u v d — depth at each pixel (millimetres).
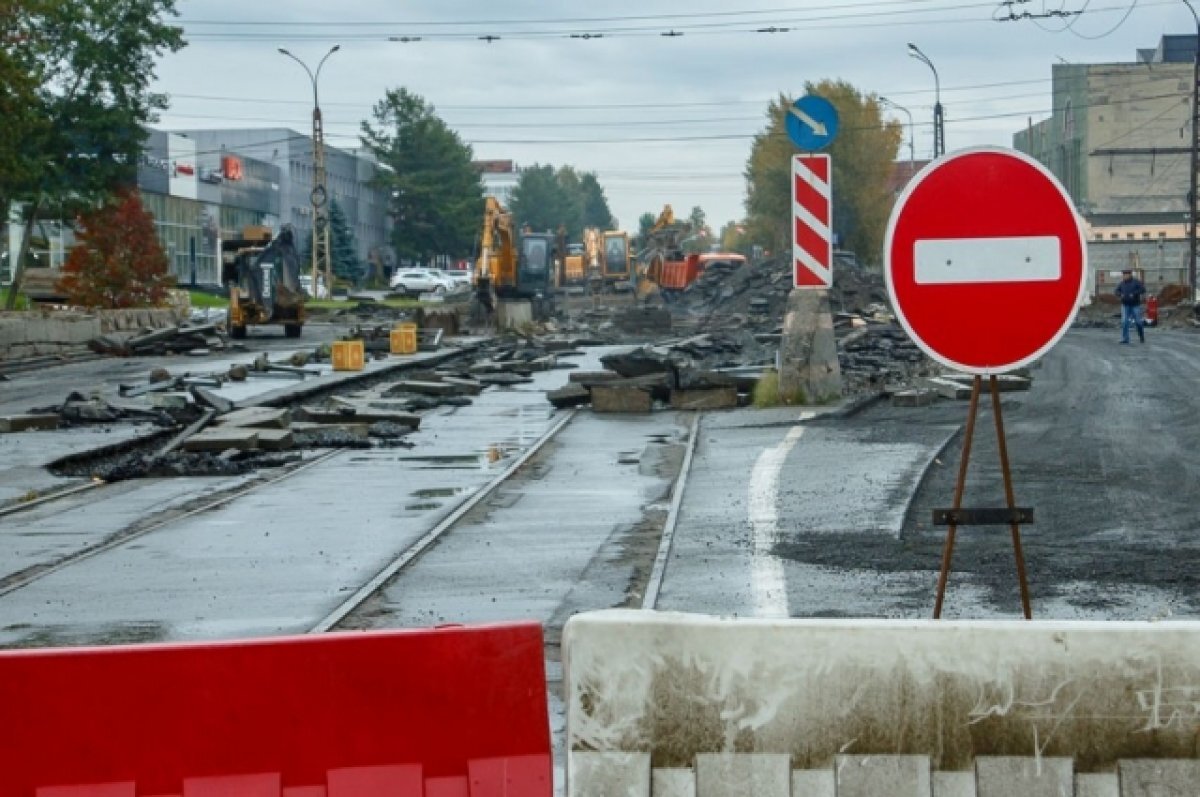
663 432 41281
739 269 149125
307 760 7602
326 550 22734
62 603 18797
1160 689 7352
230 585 19859
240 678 7594
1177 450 31562
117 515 27406
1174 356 66812
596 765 7445
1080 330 106875
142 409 47406
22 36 83750
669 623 7430
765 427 39594
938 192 10977
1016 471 28969
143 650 7570
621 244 175375
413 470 34031
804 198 42844
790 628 7426
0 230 112500
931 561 19969
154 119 106688
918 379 52438
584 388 49938
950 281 10984
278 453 37844
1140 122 186500
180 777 7555
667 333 110312
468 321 112500
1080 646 7387
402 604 18328
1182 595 17406
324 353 77250
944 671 7398
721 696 7418
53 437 41469
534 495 28828
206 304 150625
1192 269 121188
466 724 7660
